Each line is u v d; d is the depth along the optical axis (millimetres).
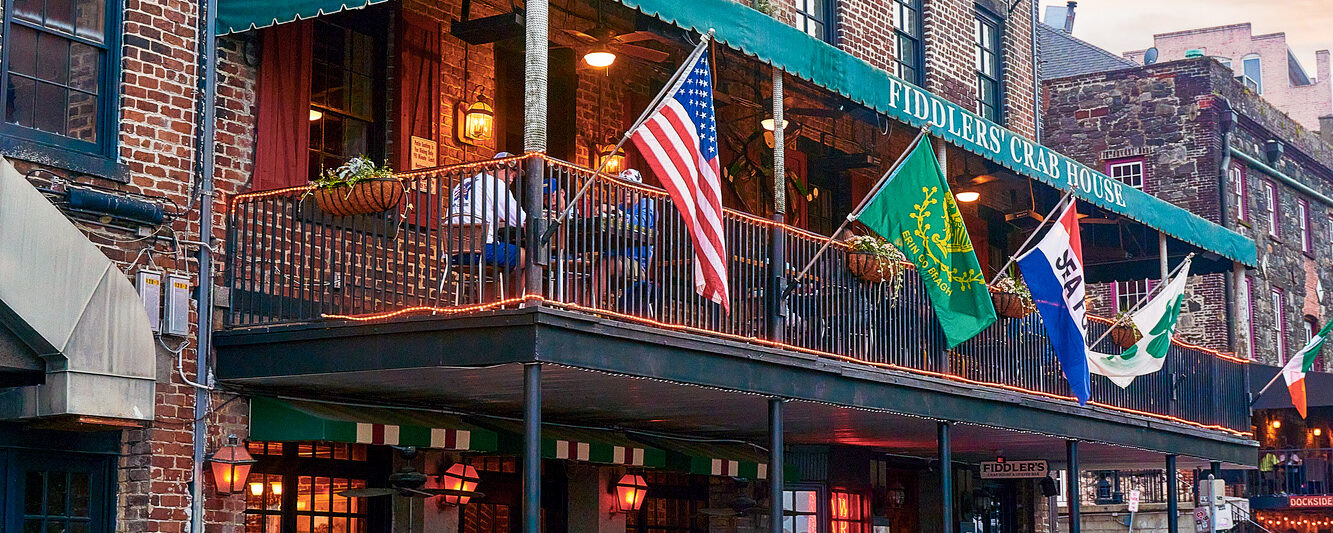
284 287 11711
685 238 11609
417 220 10531
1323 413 29812
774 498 12086
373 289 10586
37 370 10070
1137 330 16984
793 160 17453
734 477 15195
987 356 15359
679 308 11352
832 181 18359
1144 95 28359
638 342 10789
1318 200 32094
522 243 11461
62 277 9984
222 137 11516
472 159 13453
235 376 11117
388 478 12250
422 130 13039
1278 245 29672
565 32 13398
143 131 10961
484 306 10203
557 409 13281
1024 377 15758
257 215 11359
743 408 13234
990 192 19750
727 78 15094
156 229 10938
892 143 18531
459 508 13492
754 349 11906
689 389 11742
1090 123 28812
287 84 12047
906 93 13523
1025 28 21484
